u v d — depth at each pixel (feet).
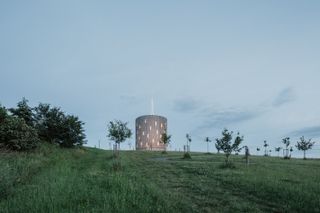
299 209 46.80
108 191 51.75
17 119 110.11
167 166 113.29
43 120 148.77
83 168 96.32
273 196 55.31
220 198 53.93
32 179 64.85
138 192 51.62
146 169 101.09
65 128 152.66
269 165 126.93
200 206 48.21
